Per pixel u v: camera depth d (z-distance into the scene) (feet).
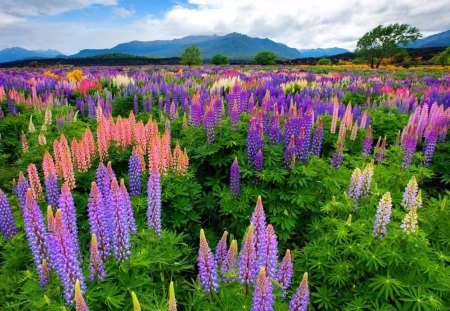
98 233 12.14
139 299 11.86
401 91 51.88
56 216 10.22
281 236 18.86
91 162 21.62
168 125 27.17
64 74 98.43
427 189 26.40
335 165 22.44
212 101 27.09
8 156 28.99
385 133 32.96
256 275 11.61
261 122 22.47
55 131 30.68
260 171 20.42
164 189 19.06
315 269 15.70
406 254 13.78
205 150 22.57
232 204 19.54
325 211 18.13
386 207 13.91
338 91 52.65
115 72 103.45
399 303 12.89
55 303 10.89
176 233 18.01
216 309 11.52
